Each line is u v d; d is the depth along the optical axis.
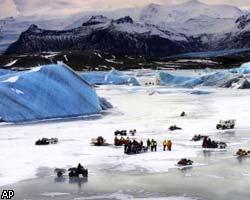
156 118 96.88
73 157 54.59
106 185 41.81
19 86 99.19
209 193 39.12
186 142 65.19
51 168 48.69
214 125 83.44
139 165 50.19
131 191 39.81
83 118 98.50
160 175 45.56
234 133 73.50
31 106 95.94
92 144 63.28
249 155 55.25
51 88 103.00
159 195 38.62
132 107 122.25
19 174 45.97
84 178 44.50
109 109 117.25
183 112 100.50
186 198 37.72
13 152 57.69
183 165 49.84
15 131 78.06
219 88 198.00
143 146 58.72
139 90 192.00
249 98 143.88
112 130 78.75
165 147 59.88
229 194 38.81
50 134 74.12
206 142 60.53
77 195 38.66
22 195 38.62
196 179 43.81
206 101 136.50
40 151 58.31
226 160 52.59
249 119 91.19
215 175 45.41
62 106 101.19
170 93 172.75
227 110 109.88
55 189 40.50
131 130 74.44
